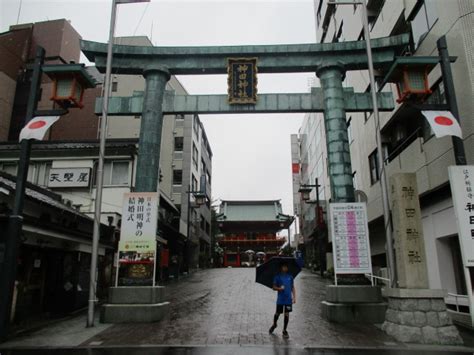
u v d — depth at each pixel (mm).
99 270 17953
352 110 14328
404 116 17469
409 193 10570
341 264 12516
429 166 14516
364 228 12711
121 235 12828
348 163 13586
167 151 43406
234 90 14391
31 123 10922
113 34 13812
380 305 11867
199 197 40875
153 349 8570
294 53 14617
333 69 14430
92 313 11391
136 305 12000
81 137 36031
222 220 66500
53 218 13969
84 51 14258
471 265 8914
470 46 12242
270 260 10867
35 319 13086
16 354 8219
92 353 8242
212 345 8914
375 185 21203
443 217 14086
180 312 13883
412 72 11539
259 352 8234
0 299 9523
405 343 9172
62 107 12391
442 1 13750
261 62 14703
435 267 14555
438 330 9305
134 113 14391
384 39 14336
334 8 31688
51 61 37312
